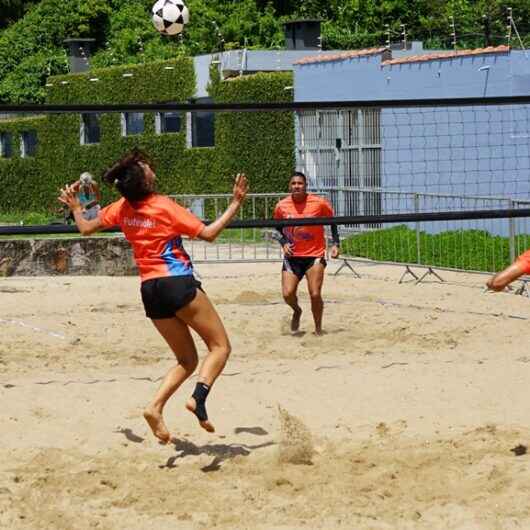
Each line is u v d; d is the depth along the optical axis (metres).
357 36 58.94
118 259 30.39
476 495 10.77
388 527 9.99
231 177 45.19
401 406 14.31
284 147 42.75
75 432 13.15
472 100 17.42
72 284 27.97
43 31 73.19
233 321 21.20
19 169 58.84
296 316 20.19
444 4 57.94
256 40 61.97
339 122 39.72
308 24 49.12
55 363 17.41
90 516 10.33
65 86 55.78
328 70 40.31
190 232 11.93
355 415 13.88
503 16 52.94
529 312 22.78
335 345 18.89
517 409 14.13
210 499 10.77
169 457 12.19
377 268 30.95
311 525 10.05
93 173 54.19
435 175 35.97
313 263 19.83
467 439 12.58
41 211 57.62
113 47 67.31
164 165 49.78
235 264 32.78
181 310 11.90
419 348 18.52
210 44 61.31
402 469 11.59
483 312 22.62
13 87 68.88
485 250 28.80
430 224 33.66
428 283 27.39
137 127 52.88
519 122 33.78
